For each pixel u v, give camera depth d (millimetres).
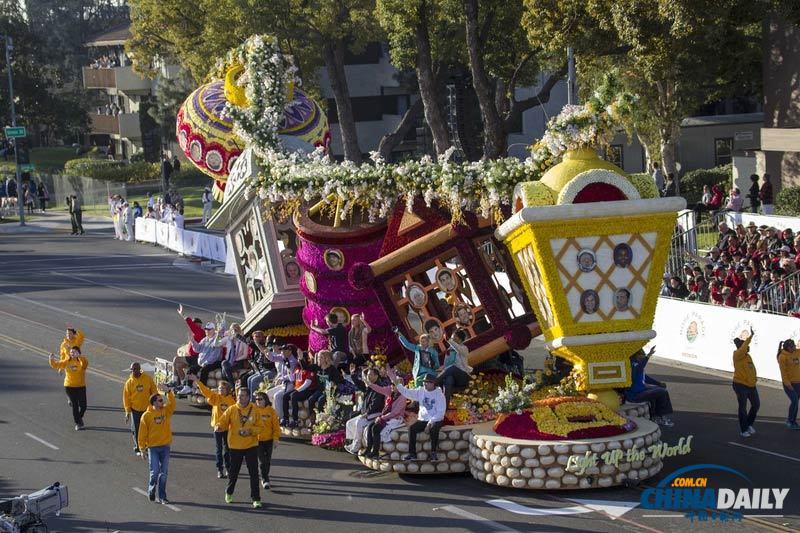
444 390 20172
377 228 23391
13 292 45594
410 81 82688
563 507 17922
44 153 117688
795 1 40500
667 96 53469
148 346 33844
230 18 63219
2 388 29312
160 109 88688
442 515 17875
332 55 65750
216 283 46094
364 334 23141
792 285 28422
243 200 26141
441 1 55281
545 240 18906
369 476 20391
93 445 23594
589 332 19250
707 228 38219
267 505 18984
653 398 21516
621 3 41312
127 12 167125
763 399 24938
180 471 21438
